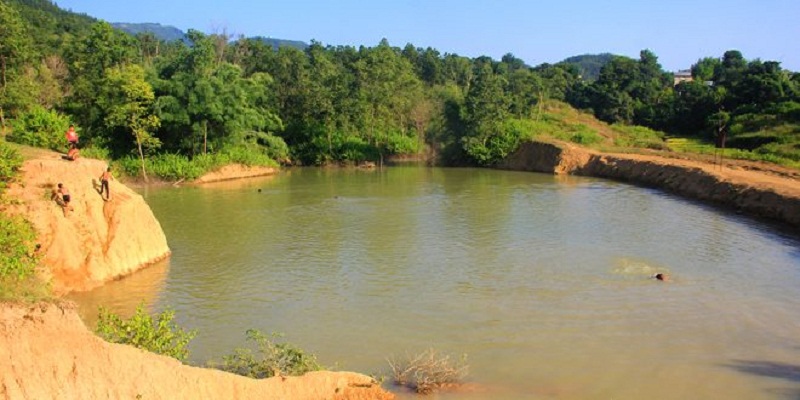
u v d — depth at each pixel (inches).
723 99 3363.7
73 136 983.6
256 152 2605.8
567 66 5103.3
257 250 1141.7
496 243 1192.8
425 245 1179.3
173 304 840.3
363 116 2972.4
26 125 1512.1
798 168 1995.6
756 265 1026.7
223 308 828.6
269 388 535.5
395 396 576.7
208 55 2333.9
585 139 2883.9
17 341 450.3
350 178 2368.4
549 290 901.8
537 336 729.6
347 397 551.5
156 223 1078.4
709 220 1414.9
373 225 1378.0
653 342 709.9
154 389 487.8
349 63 3668.8
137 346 553.0
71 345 468.8
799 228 1291.8
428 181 2244.1
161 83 2272.4
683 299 857.5
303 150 2920.8
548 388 597.3
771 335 730.8
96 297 860.6
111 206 975.0
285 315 804.6
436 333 741.9
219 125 2397.9
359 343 713.0
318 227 1357.0
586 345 701.9
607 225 1362.0
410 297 874.8
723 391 592.1
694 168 1903.3
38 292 526.6
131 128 2174.0
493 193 1891.0
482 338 725.3
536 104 3693.4
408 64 3695.9
